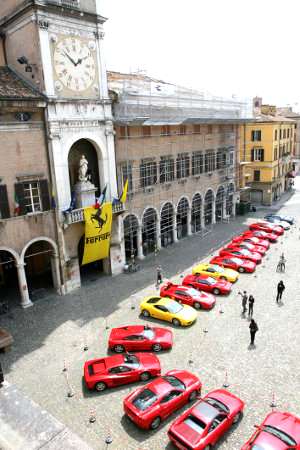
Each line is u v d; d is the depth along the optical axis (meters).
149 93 33.25
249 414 15.80
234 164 50.41
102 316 24.83
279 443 13.13
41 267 33.44
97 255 29.95
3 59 27.78
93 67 27.59
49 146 25.95
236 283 29.41
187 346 20.94
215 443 14.34
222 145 46.66
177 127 37.94
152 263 34.56
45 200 26.34
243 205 52.81
